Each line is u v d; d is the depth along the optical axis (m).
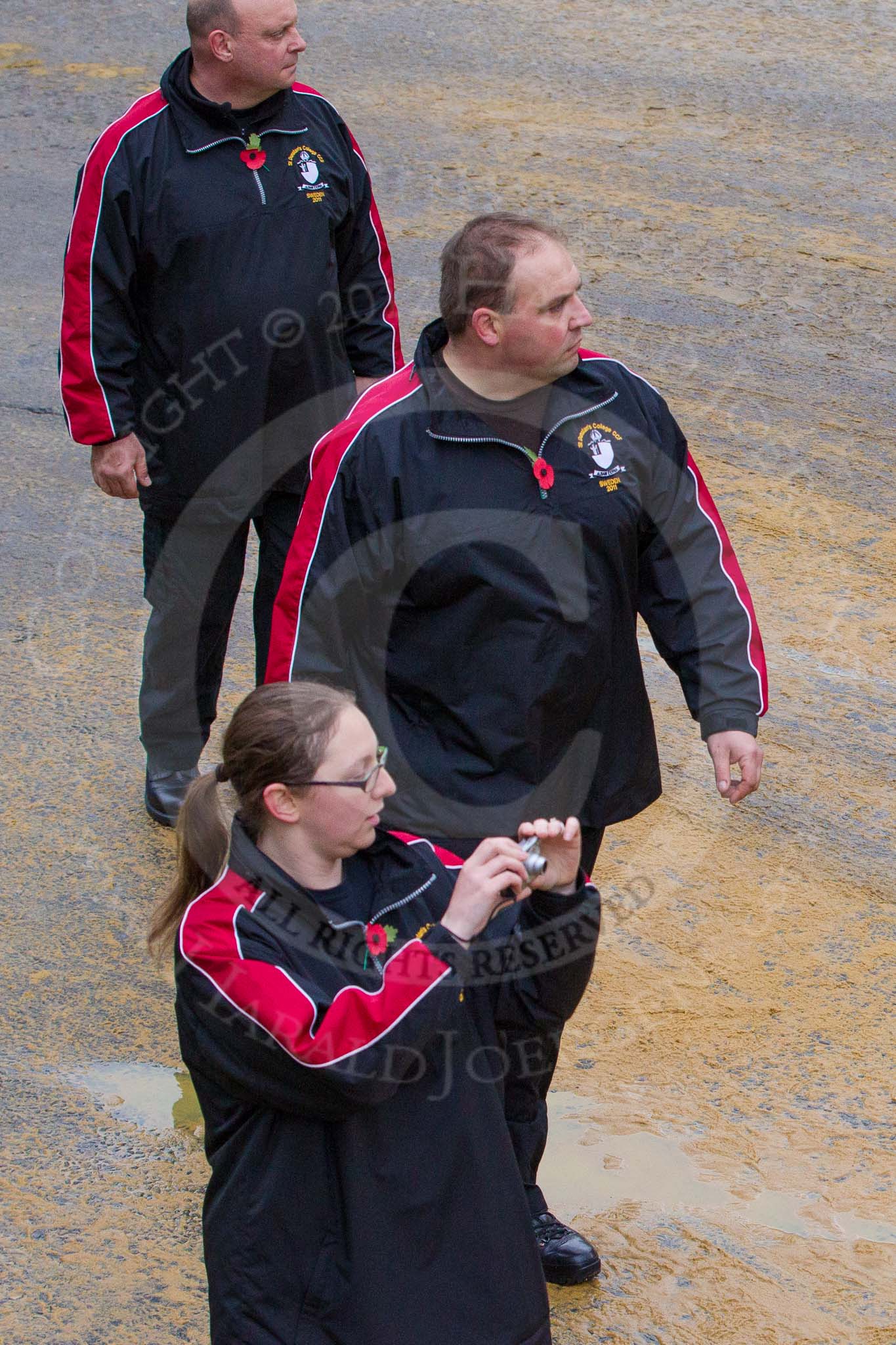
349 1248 8.59
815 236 30.08
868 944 15.52
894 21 40.97
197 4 14.09
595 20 41.31
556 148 33.72
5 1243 12.11
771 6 42.09
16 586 21.33
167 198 14.49
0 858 16.58
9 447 24.66
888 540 22.00
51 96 37.22
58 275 29.72
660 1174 12.95
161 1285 11.77
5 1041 14.26
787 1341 11.38
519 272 10.09
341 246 15.95
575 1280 11.77
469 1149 8.83
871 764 18.12
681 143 33.94
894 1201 12.68
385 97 36.34
